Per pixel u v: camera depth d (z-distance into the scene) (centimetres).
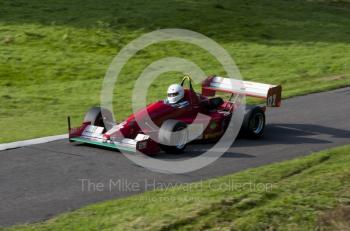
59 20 8706
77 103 5269
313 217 2625
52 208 2727
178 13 9462
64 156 3538
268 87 4100
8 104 5172
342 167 3284
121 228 2420
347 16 11219
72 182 3091
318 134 4228
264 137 4116
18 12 9062
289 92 5681
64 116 4766
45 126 4381
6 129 4262
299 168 3275
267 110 4981
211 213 2586
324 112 4934
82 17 8900
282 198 2795
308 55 7956
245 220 2545
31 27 8294
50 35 8000
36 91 5809
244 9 10344
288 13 10675
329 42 8888
